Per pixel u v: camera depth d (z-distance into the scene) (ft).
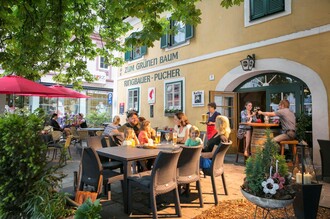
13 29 15.11
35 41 14.75
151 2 11.67
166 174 10.46
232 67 26.08
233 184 15.66
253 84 25.98
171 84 33.32
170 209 11.71
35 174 7.45
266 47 23.30
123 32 27.55
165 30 19.67
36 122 7.74
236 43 25.72
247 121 22.31
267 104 24.73
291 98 22.80
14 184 7.27
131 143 16.05
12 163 7.16
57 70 27.12
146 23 13.69
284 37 21.94
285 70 21.88
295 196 8.50
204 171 12.91
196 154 11.70
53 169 7.96
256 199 8.17
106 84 58.29
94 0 21.66
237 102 27.58
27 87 18.21
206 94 28.63
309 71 20.38
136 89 39.86
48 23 15.11
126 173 11.31
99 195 11.98
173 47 32.83
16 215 7.29
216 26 27.76
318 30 19.84
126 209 11.30
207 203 12.39
